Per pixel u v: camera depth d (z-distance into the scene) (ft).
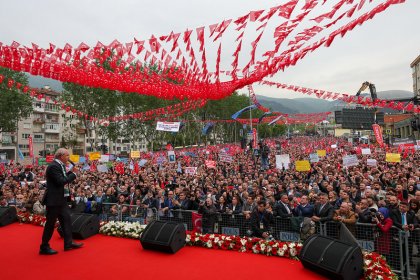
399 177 46.16
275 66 23.32
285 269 17.31
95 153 83.71
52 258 19.02
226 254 19.94
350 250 15.84
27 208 38.09
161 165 86.74
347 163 55.88
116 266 17.72
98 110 141.08
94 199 40.91
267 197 35.63
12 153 199.62
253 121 188.85
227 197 38.99
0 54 23.02
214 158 113.80
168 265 17.95
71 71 25.81
